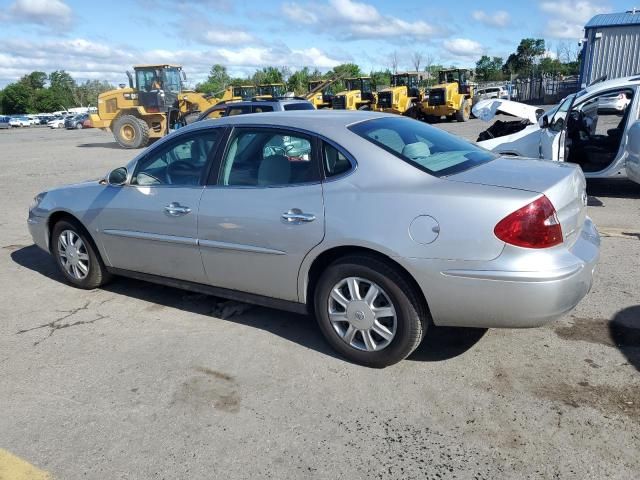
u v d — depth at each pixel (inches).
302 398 126.9
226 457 108.3
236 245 149.9
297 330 161.9
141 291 198.7
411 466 103.6
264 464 105.8
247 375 137.9
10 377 141.2
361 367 139.3
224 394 129.9
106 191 182.5
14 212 351.9
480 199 119.3
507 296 118.1
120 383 136.3
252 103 546.0
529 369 134.4
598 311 163.9
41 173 549.6
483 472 101.3
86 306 186.7
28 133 1724.9
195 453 109.7
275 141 147.7
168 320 172.7
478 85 2036.2
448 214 120.9
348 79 1257.4
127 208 173.6
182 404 126.3
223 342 156.2
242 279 153.5
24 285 210.1
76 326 170.9
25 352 154.6
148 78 855.7
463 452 106.7
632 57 759.7
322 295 140.6
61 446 113.3
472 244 118.8
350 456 107.0
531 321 120.6
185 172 163.5
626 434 109.3
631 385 125.6
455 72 1171.9
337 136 138.9
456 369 136.0
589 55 786.8
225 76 3191.4
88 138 1221.1
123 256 181.6
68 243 200.2
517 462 103.3
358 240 129.1
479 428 113.4
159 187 167.3
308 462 106.0
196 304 184.5
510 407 119.8
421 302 129.7
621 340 146.4
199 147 162.1
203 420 120.3
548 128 314.7
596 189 342.6
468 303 122.2
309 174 139.9
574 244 129.5
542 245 117.3
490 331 154.6
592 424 112.7
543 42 2701.8
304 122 146.4
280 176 144.3
